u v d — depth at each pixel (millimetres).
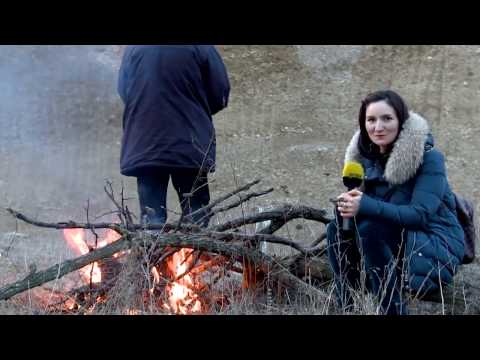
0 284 5852
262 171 11008
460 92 12727
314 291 5078
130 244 4930
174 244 4941
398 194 4805
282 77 13320
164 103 6113
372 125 4777
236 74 13391
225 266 5176
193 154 6145
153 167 6102
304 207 5465
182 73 6145
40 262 6598
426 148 4789
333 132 12047
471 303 4910
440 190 4711
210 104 6410
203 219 5441
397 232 4770
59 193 10547
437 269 4699
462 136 11719
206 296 5125
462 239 4844
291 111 12555
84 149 11906
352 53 13703
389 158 4754
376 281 4719
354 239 4836
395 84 13086
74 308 5004
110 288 4961
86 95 12992
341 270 4879
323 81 13211
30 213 9633
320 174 10875
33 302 5113
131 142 6180
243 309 4918
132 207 9914
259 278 5180
